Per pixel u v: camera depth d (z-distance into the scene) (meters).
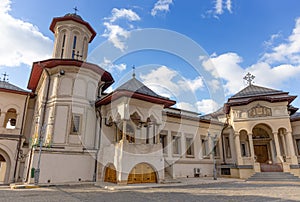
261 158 21.95
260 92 22.69
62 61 15.34
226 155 21.42
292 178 16.38
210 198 7.86
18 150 15.67
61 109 14.63
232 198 7.88
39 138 13.57
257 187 11.62
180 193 9.09
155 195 8.51
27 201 7.07
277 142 19.19
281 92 21.44
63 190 9.82
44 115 14.92
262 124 20.66
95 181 13.32
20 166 15.55
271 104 20.16
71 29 18.59
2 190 9.81
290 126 19.22
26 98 17.89
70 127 14.39
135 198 7.78
